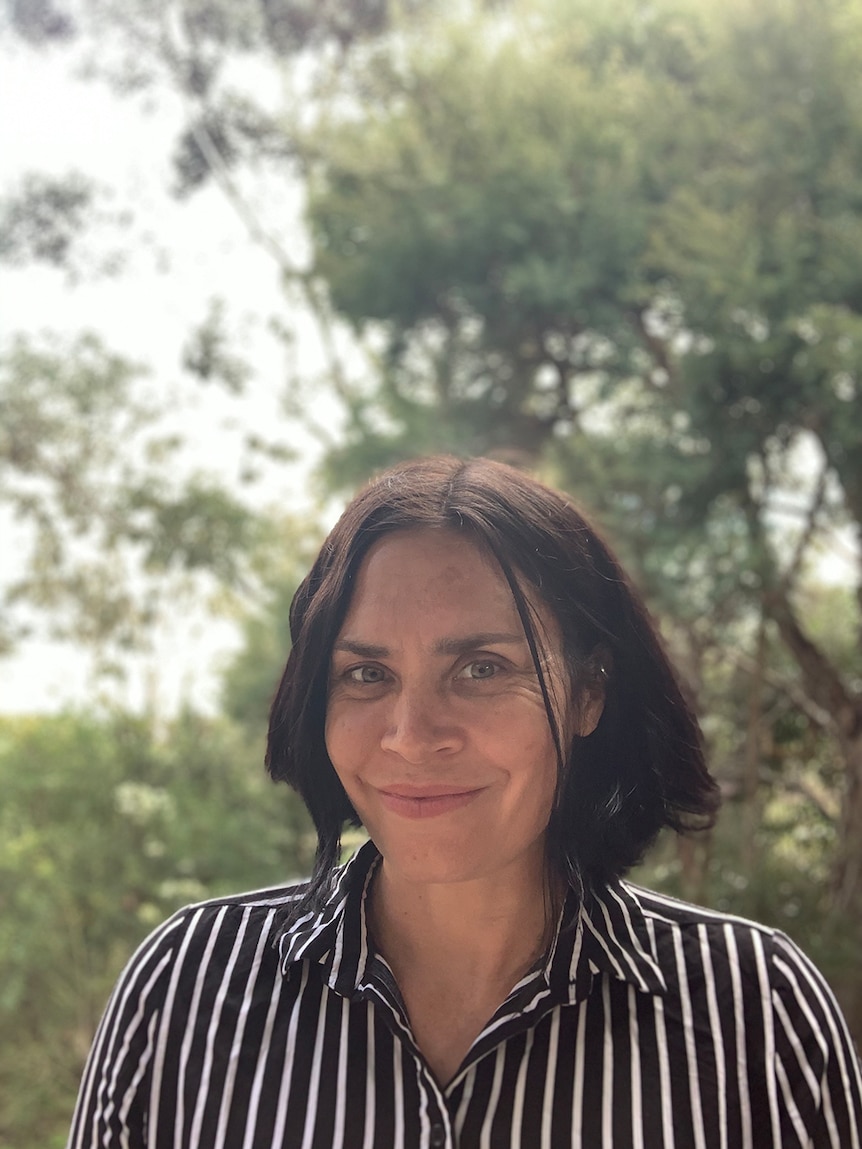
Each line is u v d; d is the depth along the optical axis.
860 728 5.37
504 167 5.56
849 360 4.41
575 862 1.07
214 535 9.43
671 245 5.27
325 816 1.15
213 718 8.73
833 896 4.98
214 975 1.09
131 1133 1.06
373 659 0.99
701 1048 1.03
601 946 1.04
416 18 7.52
